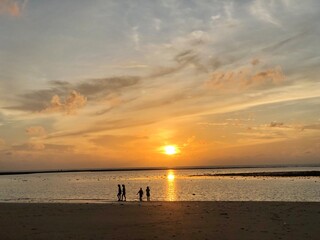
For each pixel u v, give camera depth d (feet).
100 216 80.02
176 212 85.61
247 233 58.23
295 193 230.27
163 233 58.90
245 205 99.71
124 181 525.34
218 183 390.21
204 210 89.04
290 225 65.31
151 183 433.48
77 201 138.62
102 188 335.06
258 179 465.88
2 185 441.68
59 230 62.90
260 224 66.59
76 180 620.08
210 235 56.90
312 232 58.80
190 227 64.18
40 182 545.03
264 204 101.76
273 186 310.04
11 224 69.67
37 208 97.09
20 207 99.86
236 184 357.82
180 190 284.00
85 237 56.59
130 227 65.16
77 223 70.33
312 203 102.99
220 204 103.76
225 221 70.44
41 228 65.00
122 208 95.55
